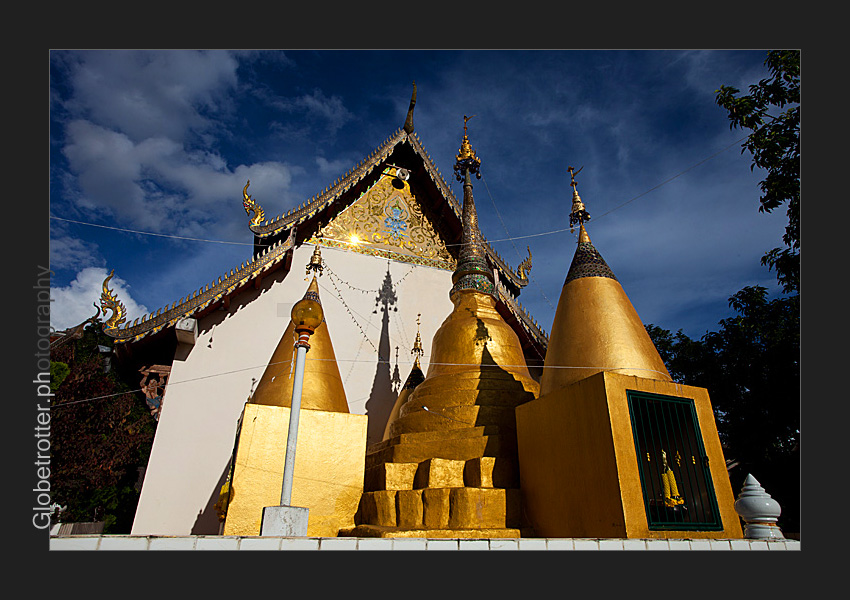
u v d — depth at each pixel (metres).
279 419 8.41
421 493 7.62
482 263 12.09
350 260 14.93
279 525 5.40
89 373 10.72
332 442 8.56
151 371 11.79
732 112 8.66
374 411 13.37
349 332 14.03
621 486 5.93
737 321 14.77
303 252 14.42
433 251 16.23
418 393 10.16
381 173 16.59
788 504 12.92
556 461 7.06
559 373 8.03
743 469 14.06
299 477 8.15
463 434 8.68
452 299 12.02
